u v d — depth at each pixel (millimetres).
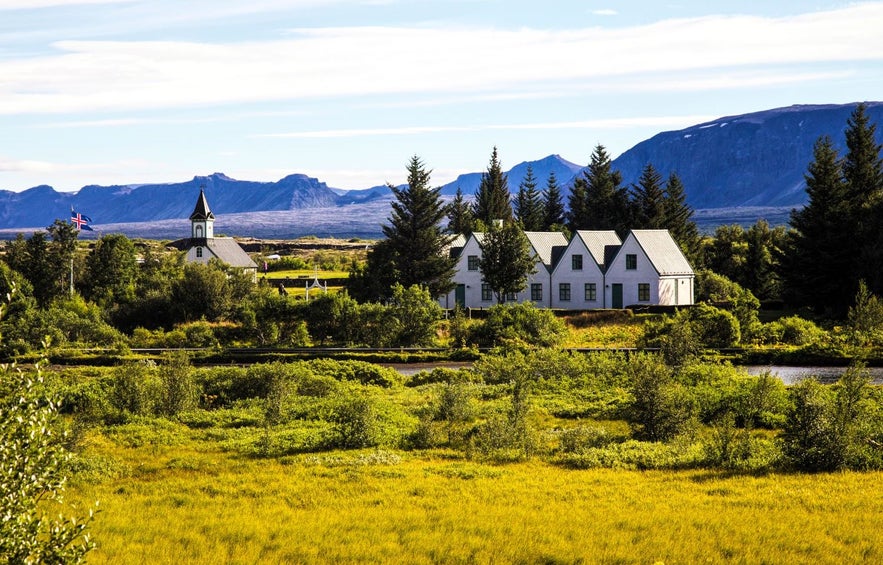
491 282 82188
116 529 21125
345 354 61969
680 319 52281
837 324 71938
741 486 25734
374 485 26391
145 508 23688
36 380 12414
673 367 48031
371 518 22406
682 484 26094
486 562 18562
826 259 81625
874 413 31031
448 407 37969
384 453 31625
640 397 33656
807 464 28156
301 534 20844
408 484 26547
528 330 65812
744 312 65312
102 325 72625
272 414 38969
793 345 62656
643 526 21344
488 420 34625
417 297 68125
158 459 31406
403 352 62688
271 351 63438
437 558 18906
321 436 34312
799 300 85250
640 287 83438
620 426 36750
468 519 22141
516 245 81375
